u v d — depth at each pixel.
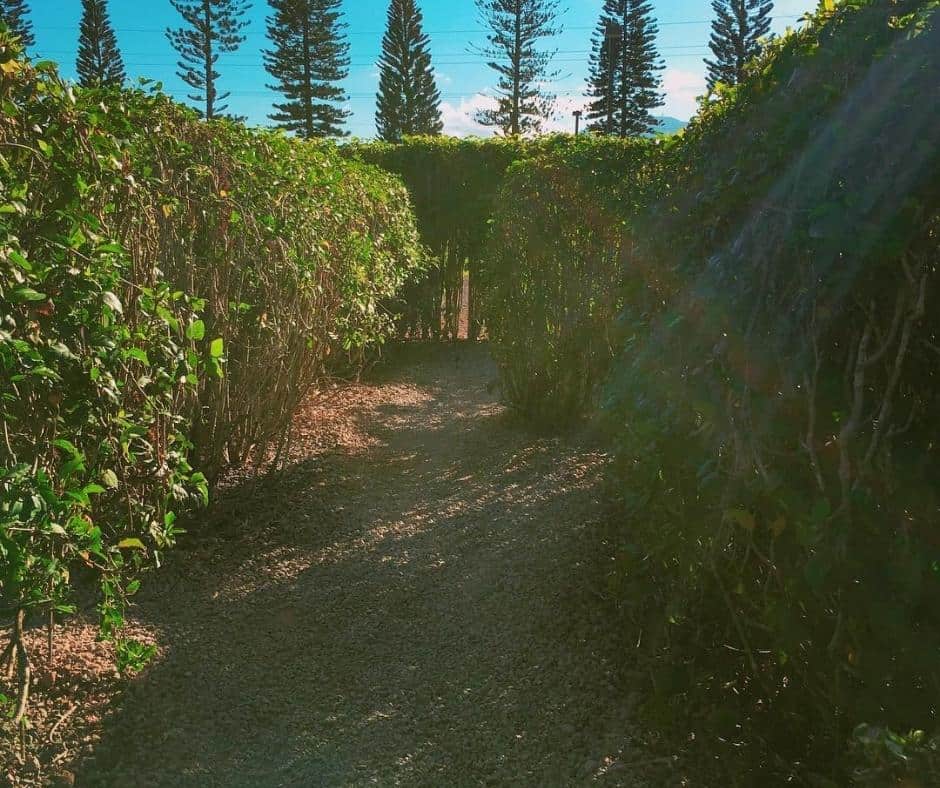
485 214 10.74
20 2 37.09
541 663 3.33
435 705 3.10
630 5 40.88
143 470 3.23
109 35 41.12
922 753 1.67
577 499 4.84
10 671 3.04
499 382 6.78
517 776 2.69
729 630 2.75
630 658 3.30
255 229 4.62
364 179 7.32
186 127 4.48
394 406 7.50
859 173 2.10
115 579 2.94
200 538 4.46
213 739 2.88
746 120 2.57
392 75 43.91
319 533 4.62
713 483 2.44
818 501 2.17
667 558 2.95
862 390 2.15
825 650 2.37
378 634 3.61
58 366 2.52
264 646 3.49
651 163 5.11
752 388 2.32
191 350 3.07
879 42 2.15
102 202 3.01
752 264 2.34
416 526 4.72
